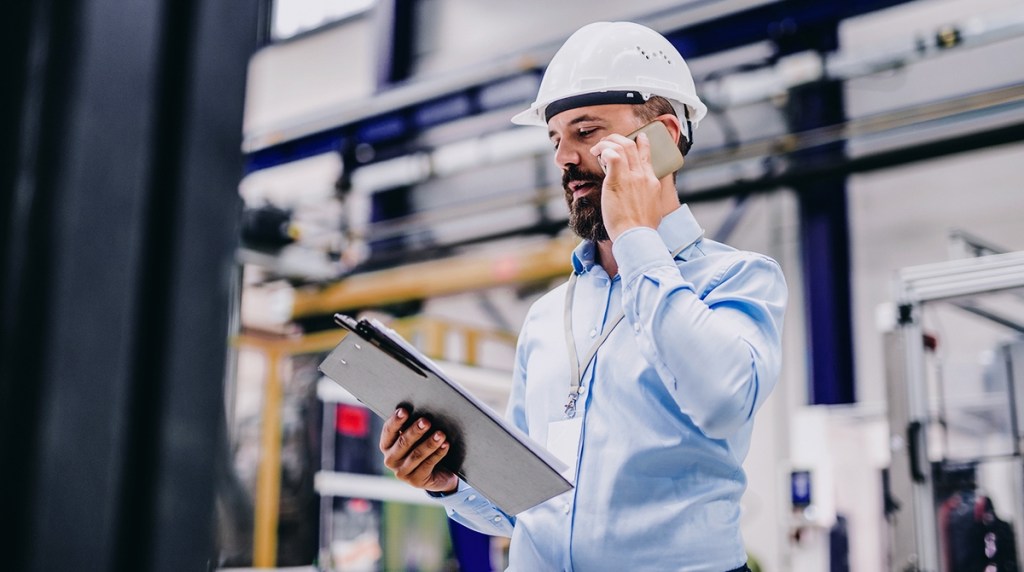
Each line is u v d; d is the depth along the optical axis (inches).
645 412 50.1
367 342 45.6
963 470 163.6
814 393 276.1
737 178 285.9
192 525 20.5
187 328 20.7
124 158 20.2
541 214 321.1
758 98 273.4
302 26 388.5
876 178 288.7
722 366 45.6
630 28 57.2
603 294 55.2
